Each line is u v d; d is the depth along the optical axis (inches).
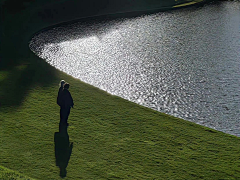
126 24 1244.5
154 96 676.7
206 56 893.8
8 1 1369.3
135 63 854.5
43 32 1128.2
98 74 781.9
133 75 780.6
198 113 607.2
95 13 1407.5
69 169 411.8
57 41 1025.5
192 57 889.5
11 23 1205.7
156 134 506.3
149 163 431.8
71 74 772.0
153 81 748.0
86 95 647.8
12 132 495.2
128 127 525.3
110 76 773.3
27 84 692.7
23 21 1235.2
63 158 434.6
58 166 417.1
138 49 960.9
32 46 969.5
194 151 463.2
